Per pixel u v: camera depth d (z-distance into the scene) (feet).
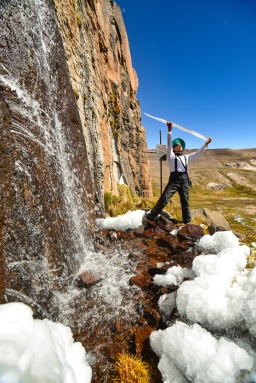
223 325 7.11
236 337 6.92
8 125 8.48
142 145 85.97
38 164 10.11
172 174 18.43
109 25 58.03
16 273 7.28
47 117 12.12
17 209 8.05
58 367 4.40
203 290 7.89
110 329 8.48
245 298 7.44
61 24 18.88
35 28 12.25
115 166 49.49
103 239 16.11
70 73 20.56
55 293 9.25
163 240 15.52
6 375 3.55
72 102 17.60
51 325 7.11
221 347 6.19
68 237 11.99
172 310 8.65
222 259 9.95
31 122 10.23
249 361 5.90
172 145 19.27
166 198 18.25
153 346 7.43
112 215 26.45
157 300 9.64
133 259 13.62
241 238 16.78
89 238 15.61
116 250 14.97
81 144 18.65
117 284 11.06
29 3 12.01
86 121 25.09
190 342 6.36
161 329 8.35
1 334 4.09
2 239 7.07
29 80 10.68
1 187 7.48
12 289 6.91
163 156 35.83
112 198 30.53
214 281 8.40
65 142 14.80
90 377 6.37
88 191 18.70
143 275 11.68
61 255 10.62
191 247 14.43
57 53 15.65
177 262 12.99
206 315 7.31
